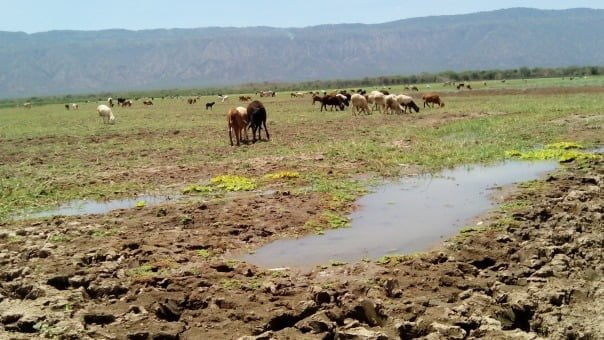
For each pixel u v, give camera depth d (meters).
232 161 19.03
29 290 8.04
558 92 53.00
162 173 17.61
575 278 7.84
